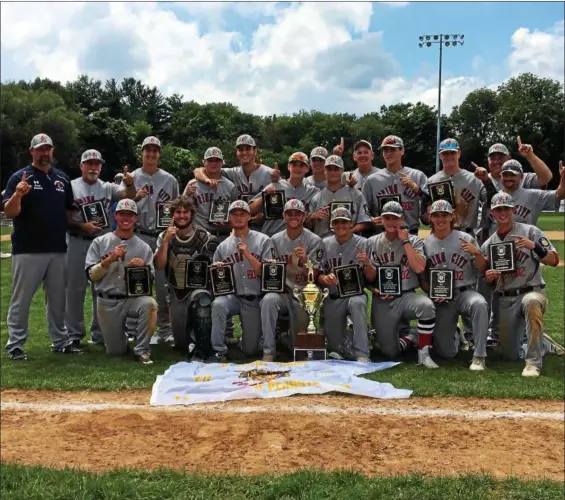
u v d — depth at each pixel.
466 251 7.43
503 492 4.01
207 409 5.78
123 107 78.25
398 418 5.51
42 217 7.70
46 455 4.74
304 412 5.64
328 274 7.70
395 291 7.46
